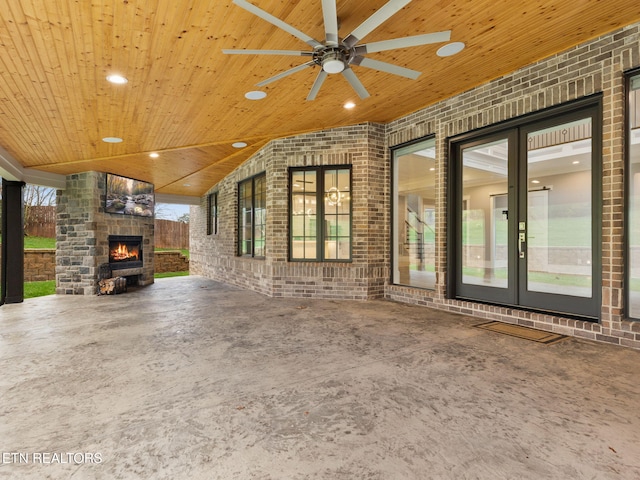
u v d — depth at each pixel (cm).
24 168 654
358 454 169
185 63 328
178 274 1260
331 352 319
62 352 326
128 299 637
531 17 296
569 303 379
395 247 606
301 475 155
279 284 629
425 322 427
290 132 589
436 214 502
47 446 177
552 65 369
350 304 546
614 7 287
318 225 620
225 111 458
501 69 400
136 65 326
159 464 162
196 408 216
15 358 309
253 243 761
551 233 432
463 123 459
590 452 168
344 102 468
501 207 473
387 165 593
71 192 722
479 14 288
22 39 276
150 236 877
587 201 416
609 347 322
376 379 258
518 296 427
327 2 210
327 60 263
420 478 152
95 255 710
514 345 333
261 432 189
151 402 224
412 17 288
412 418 202
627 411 207
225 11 256
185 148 611
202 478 153
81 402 225
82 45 289
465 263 497
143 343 353
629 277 330
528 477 152
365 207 578
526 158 416
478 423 196
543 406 214
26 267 947
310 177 626
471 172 491
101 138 528
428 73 401
